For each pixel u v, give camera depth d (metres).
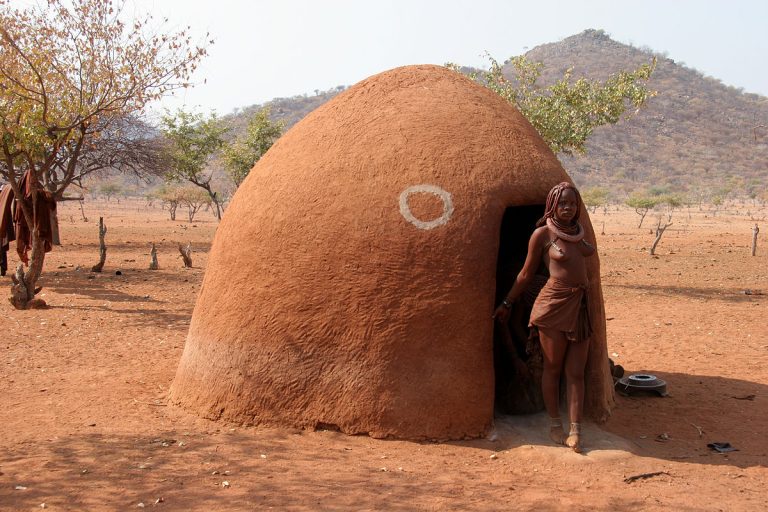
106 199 91.00
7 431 5.51
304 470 4.67
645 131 123.38
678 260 23.72
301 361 5.41
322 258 5.40
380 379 5.22
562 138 15.62
